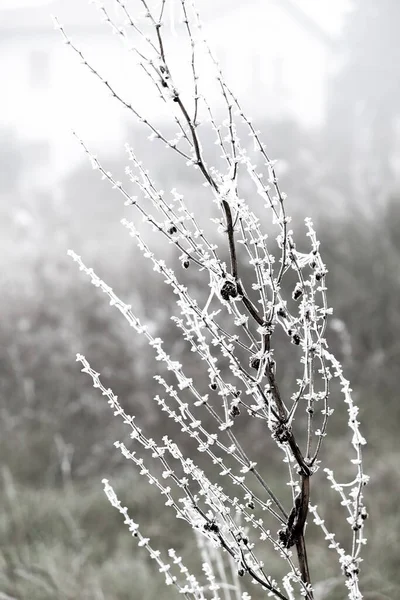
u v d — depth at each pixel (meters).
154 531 4.14
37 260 7.61
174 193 1.38
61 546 3.81
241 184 7.51
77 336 5.80
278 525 4.06
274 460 4.93
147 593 3.36
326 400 1.45
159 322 5.77
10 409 5.64
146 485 4.70
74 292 6.43
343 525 4.00
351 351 5.88
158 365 5.43
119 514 4.37
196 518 1.46
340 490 1.51
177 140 1.31
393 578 3.35
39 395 5.64
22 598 3.12
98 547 3.97
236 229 1.38
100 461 5.00
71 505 4.32
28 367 5.78
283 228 1.38
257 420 5.22
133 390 5.39
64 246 9.20
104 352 5.55
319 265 1.41
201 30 1.27
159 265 1.39
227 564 3.46
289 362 5.49
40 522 4.08
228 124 1.31
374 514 4.02
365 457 4.82
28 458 5.08
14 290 6.70
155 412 5.25
